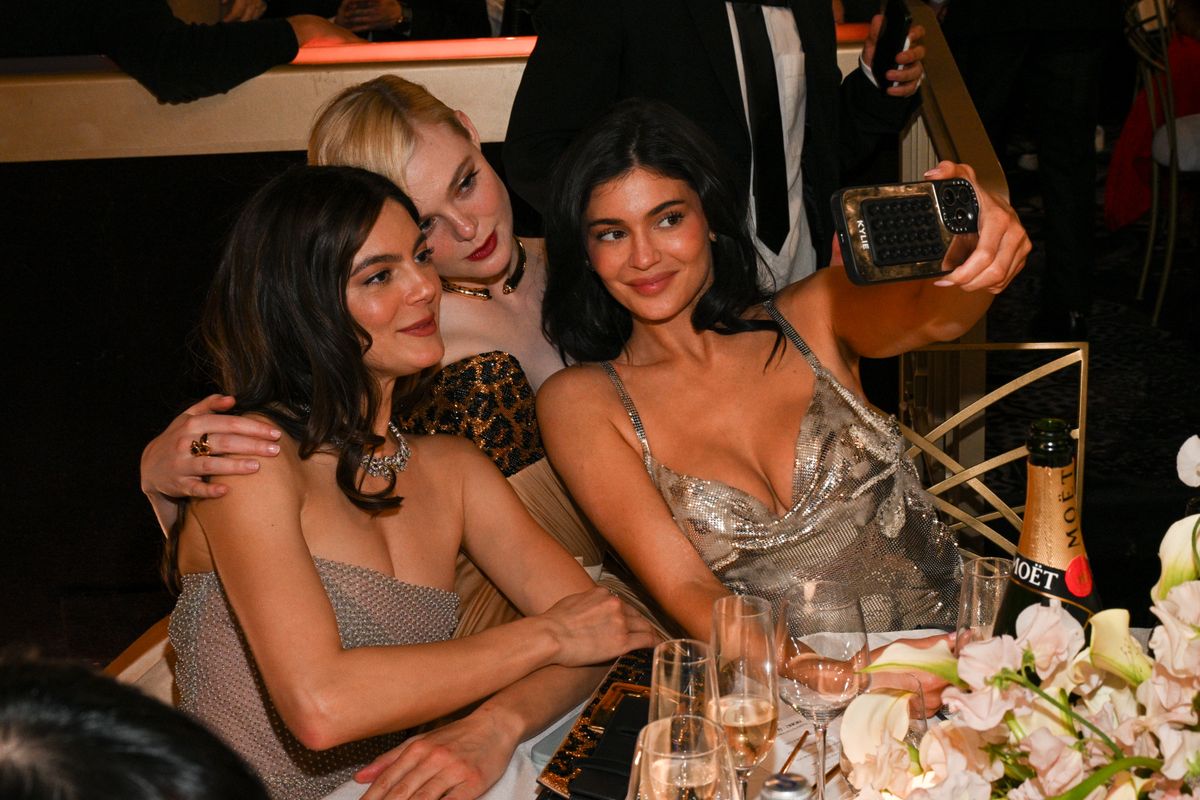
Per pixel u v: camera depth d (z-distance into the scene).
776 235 2.86
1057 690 0.95
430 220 2.33
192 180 3.41
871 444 2.18
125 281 3.48
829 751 1.47
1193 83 4.44
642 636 1.95
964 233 1.64
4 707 0.57
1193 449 1.03
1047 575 1.18
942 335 2.07
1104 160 5.50
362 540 1.89
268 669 1.71
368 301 1.83
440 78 3.28
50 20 3.26
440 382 2.43
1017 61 4.13
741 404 2.21
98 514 3.55
